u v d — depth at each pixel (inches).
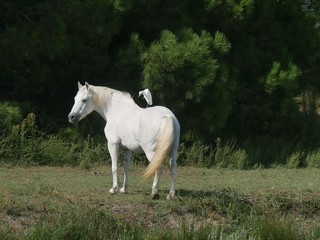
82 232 422.3
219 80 753.0
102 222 437.1
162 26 784.3
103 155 725.3
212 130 764.6
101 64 756.6
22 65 744.3
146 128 490.3
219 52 750.5
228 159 762.2
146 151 494.0
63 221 431.5
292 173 726.5
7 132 708.0
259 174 708.7
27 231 425.1
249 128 846.5
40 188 528.7
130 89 758.5
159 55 711.1
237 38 820.0
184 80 729.0
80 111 535.8
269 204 518.3
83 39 743.7
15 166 686.5
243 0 766.5
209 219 482.0
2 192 504.7
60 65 764.0
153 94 742.5
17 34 726.5
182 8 780.0
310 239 451.5
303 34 853.2
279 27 838.5
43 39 718.5
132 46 738.2
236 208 496.4
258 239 438.6
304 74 883.4
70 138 742.5
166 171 697.0
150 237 425.1
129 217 468.8
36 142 709.3
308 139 858.1
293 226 466.9
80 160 716.7
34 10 758.5
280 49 841.5
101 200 499.8
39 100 804.0
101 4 721.0
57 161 708.7
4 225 435.8
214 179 659.4
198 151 756.6
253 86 823.1
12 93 776.9
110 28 730.8
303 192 577.9
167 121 480.7
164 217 476.7
